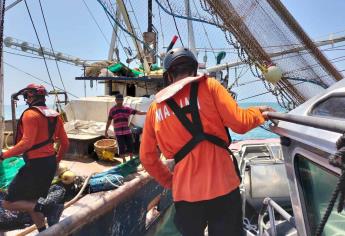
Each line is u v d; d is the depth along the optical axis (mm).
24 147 3850
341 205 1469
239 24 4906
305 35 5023
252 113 2201
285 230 3045
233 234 2141
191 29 8016
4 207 4086
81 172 6531
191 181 2098
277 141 8039
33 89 4117
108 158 7262
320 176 2039
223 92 2166
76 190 5574
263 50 5020
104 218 4387
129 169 6227
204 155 2104
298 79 5160
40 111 4031
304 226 2271
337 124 1521
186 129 2113
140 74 10547
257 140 8438
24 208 4023
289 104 5344
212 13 4977
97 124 8148
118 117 7086
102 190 5492
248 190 4855
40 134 4043
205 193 2074
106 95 10164
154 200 6348
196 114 2113
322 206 2074
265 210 3441
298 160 2260
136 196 5461
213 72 9977
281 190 4750
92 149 7734
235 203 2148
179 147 2137
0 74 4539
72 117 8898
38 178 4031
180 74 2285
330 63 5219
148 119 2312
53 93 8961
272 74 4617
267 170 5012
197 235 2160
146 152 2352
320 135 1865
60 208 4148
